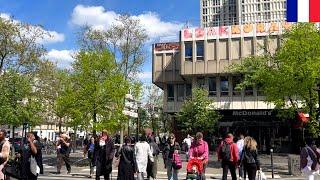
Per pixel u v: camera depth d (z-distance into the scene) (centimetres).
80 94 2881
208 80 5319
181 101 5747
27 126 4953
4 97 4150
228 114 5191
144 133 1413
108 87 2877
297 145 4612
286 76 2528
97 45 4253
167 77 5747
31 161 1346
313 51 2494
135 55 4506
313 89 2477
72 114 2900
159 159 3094
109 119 2870
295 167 2256
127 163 1327
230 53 5131
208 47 5244
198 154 1388
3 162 1070
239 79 5150
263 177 1523
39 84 4762
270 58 2836
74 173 2261
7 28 4128
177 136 5534
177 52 5753
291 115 2752
